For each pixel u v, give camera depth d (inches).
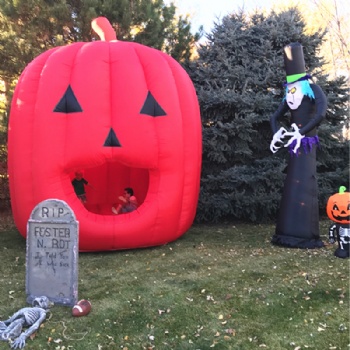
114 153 228.5
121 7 344.5
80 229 231.5
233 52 367.9
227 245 261.3
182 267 214.5
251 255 234.5
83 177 314.2
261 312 159.6
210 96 337.1
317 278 191.9
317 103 240.4
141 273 205.6
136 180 316.2
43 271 167.2
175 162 243.3
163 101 241.9
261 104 334.0
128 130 229.5
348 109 373.4
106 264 221.5
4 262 227.6
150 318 155.2
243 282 189.6
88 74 233.1
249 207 334.0
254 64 357.1
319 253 233.3
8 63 358.9
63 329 146.5
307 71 373.7
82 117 227.3
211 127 342.0
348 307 161.9
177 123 244.7
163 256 235.8
